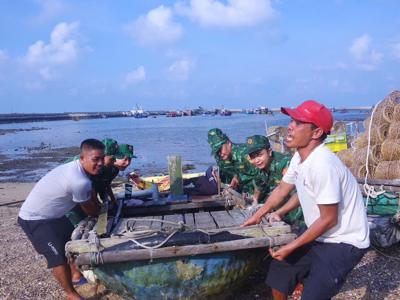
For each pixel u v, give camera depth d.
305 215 3.64
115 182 16.98
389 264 6.03
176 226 4.38
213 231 4.18
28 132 69.88
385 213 6.92
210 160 25.41
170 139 43.25
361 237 3.52
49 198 4.73
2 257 7.24
